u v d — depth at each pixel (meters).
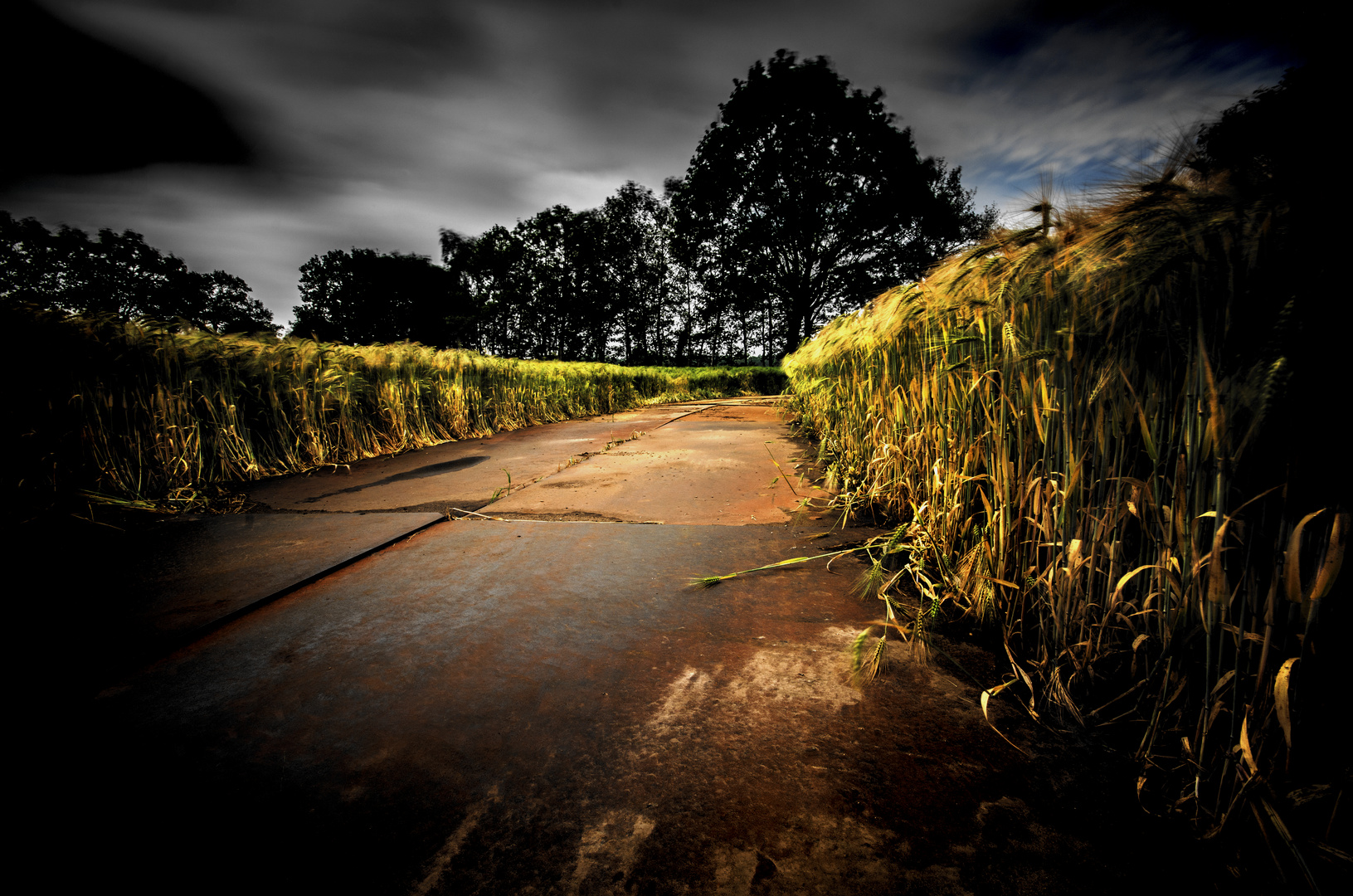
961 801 0.93
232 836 0.89
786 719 1.16
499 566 2.09
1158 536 1.10
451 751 1.09
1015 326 1.51
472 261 50.72
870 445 3.04
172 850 0.86
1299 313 0.82
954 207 33.00
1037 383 1.39
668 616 1.65
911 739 1.09
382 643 1.52
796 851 0.85
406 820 0.93
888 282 29.64
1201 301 1.01
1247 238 0.92
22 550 2.34
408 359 6.45
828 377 4.33
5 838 0.87
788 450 4.64
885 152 28.83
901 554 2.10
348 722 1.19
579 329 50.12
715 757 1.06
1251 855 0.81
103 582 1.96
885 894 0.77
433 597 1.83
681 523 2.59
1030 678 1.27
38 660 1.43
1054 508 1.31
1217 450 0.91
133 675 1.37
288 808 0.95
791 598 1.75
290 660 1.44
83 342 3.49
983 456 1.75
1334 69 0.71
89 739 1.13
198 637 1.57
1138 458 1.20
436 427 6.29
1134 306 1.14
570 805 0.95
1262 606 0.94
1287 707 0.81
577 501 3.04
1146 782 0.95
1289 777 0.87
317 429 4.75
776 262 32.09
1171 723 1.06
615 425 7.53
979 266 1.67
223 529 2.64
